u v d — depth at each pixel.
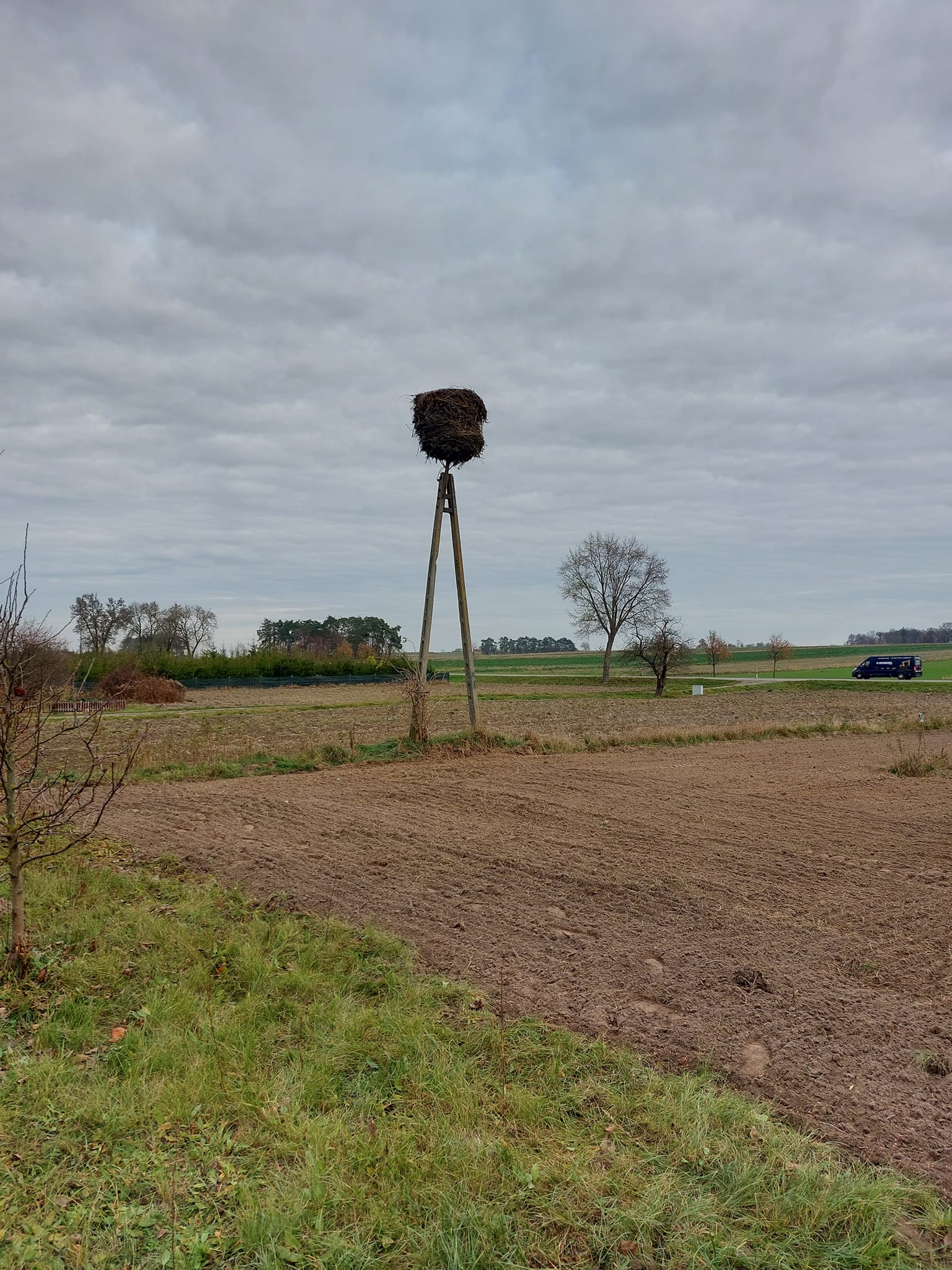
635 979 5.48
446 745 15.91
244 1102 3.86
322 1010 4.85
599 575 68.00
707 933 6.34
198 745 16.12
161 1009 4.76
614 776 13.49
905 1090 4.18
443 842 9.00
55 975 5.22
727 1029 4.78
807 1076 4.29
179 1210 3.14
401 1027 4.62
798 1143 3.66
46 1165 3.38
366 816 10.30
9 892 6.84
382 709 35.47
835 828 9.80
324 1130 3.66
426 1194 3.27
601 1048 4.45
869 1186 3.36
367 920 6.53
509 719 30.91
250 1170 3.41
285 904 6.92
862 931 6.42
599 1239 3.06
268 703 42.34
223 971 5.42
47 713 6.71
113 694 6.45
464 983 5.35
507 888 7.40
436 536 15.75
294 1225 3.06
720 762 15.71
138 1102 3.85
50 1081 3.96
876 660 65.12
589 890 7.32
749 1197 3.32
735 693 53.94
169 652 67.25
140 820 10.06
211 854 8.46
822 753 17.33
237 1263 2.92
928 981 5.52
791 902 7.07
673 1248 3.04
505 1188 3.32
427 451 15.21
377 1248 3.03
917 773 13.95
